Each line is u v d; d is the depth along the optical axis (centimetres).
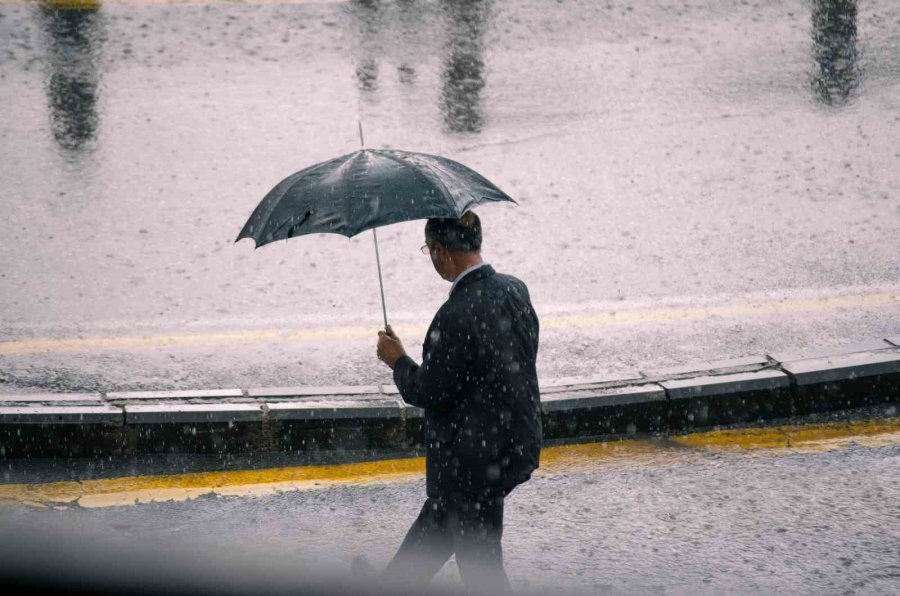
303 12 3856
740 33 3719
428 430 1323
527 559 1612
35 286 2467
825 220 2745
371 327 2322
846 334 2242
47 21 3728
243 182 2928
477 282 1295
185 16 3803
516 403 1291
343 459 1911
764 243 2652
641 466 1875
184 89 3391
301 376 2111
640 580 1556
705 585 1541
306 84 3425
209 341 2253
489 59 3581
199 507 1748
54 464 1864
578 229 2733
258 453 1917
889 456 1888
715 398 2002
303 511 1744
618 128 3194
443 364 1271
